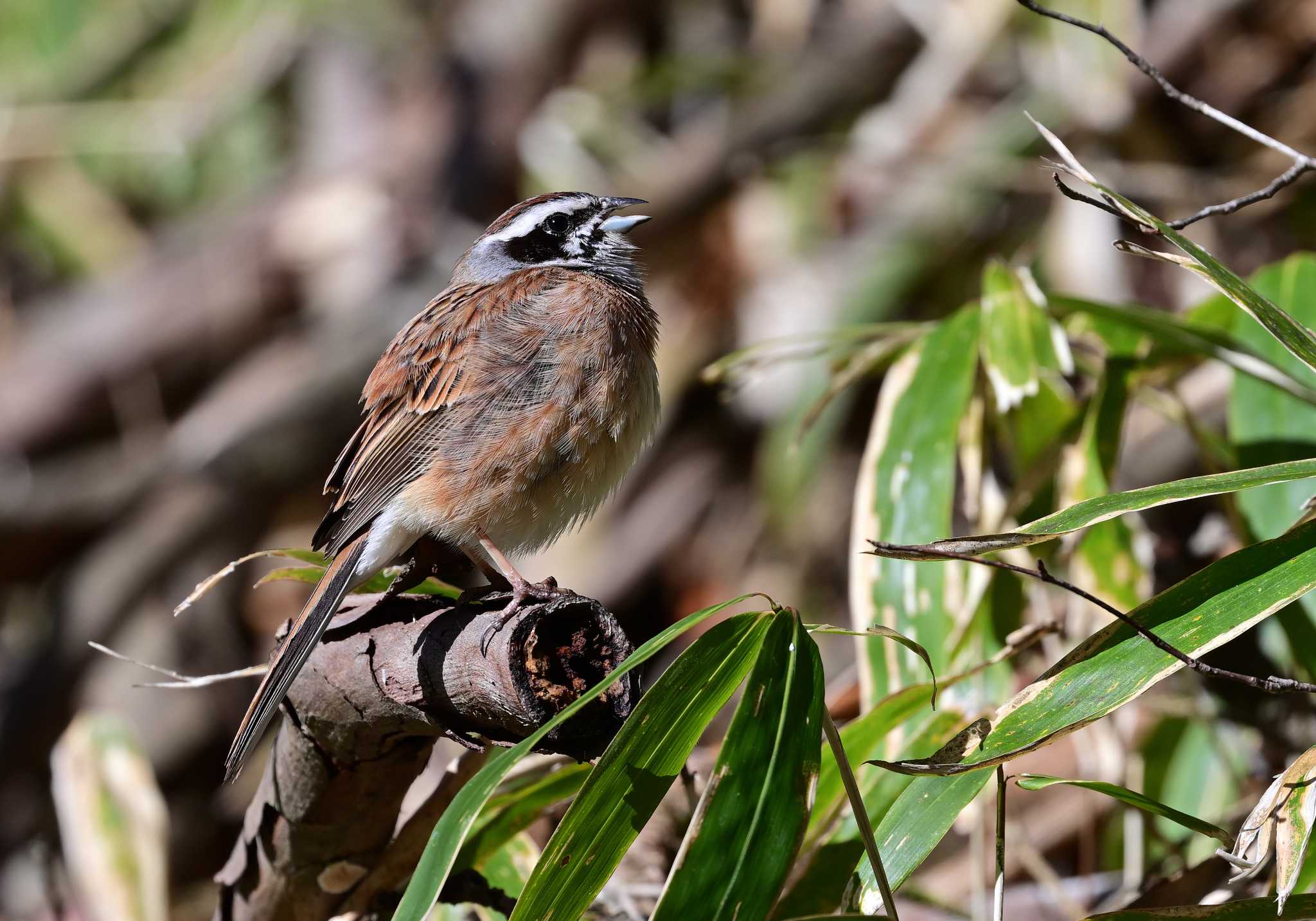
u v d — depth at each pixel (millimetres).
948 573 7496
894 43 16234
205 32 17484
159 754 16266
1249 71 12984
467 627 5738
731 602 5051
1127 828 8547
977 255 14883
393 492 7668
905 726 7133
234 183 18609
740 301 15883
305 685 6234
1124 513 5133
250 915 7141
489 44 17656
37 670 16688
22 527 16469
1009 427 8906
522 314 7816
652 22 17891
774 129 16109
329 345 16750
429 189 17375
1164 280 13102
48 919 11453
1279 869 5008
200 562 16844
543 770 7312
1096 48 12695
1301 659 7414
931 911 9500
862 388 15391
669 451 16219
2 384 17047
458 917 7570
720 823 4902
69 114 17578
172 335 17141
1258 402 7977
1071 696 5184
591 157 16781
